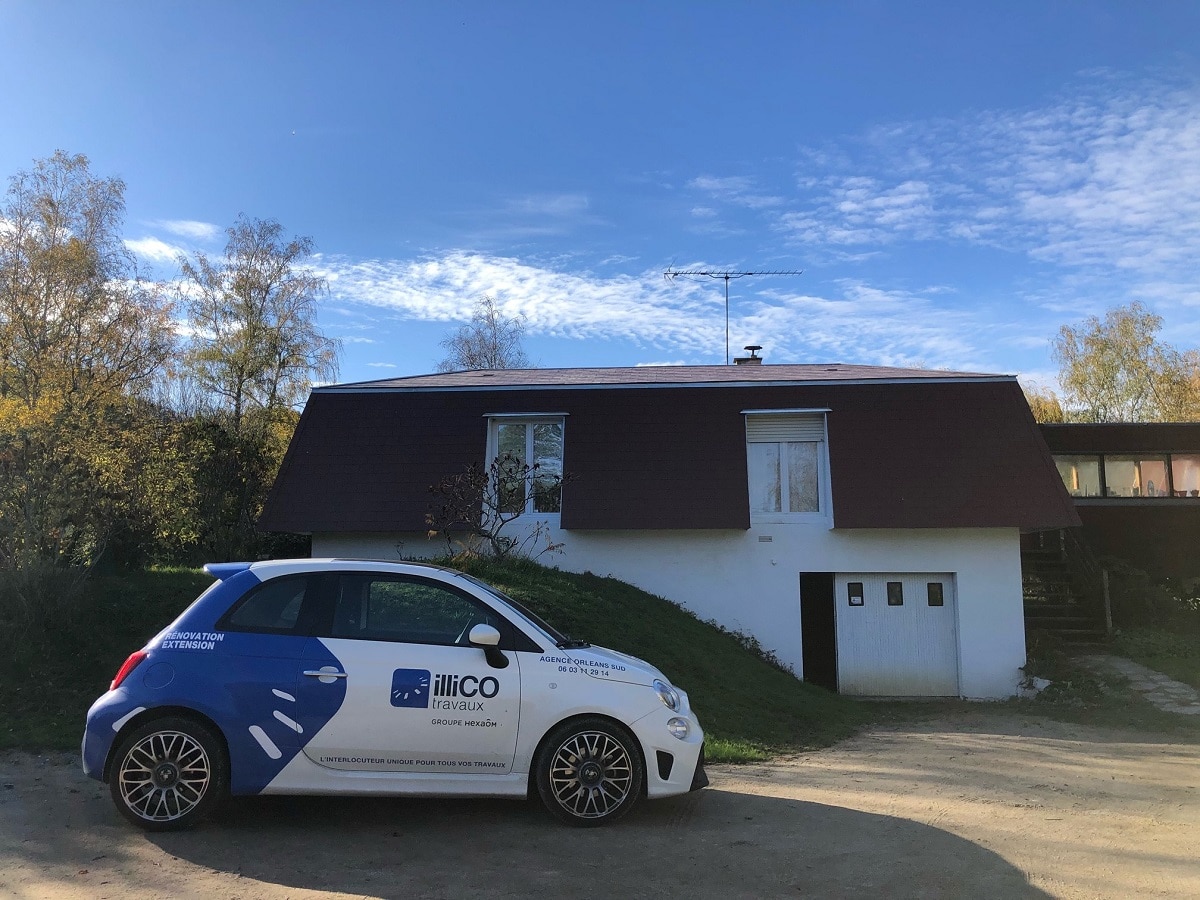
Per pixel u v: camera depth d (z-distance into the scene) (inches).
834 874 200.1
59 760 293.7
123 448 469.1
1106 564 839.7
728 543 652.1
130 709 219.6
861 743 429.4
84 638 396.8
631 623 542.0
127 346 1123.9
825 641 689.0
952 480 631.2
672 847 217.2
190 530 617.9
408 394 682.8
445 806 248.2
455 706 227.0
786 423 671.1
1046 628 764.6
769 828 237.3
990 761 373.1
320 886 185.8
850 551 647.8
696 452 650.2
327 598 235.6
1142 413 1620.3
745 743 388.2
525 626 239.9
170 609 449.4
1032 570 852.0
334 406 680.4
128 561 613.9
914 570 642.8
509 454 631.8
